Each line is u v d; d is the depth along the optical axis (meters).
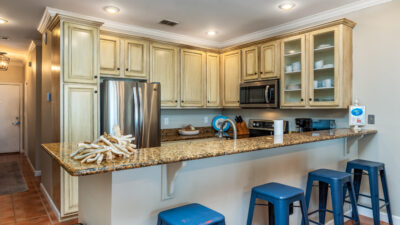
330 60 3.02
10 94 6.76
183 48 3.98
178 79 3.93
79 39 2.87
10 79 6.73
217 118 4.57
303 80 3.21
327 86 2.99
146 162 1.26
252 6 2.96
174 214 1.34
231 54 4.19
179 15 3.25
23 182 4.27
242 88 3.97
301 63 3.23
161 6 2.96
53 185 3.13
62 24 2.76
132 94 3.22
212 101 4.32
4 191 3.81
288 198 1.55
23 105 6.87
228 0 2.80
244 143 1.94
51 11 3.02
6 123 6.77
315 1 2.85
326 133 2.61
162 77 3.76
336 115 3.25
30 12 3.14
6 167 5.28
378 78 2.85
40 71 4.56
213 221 1.26
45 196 3.58
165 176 1.49
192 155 1.43
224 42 4.54
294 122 3.71
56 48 2.95
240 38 4.24
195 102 4.12
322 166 2.58
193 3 2.88
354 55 3.03
